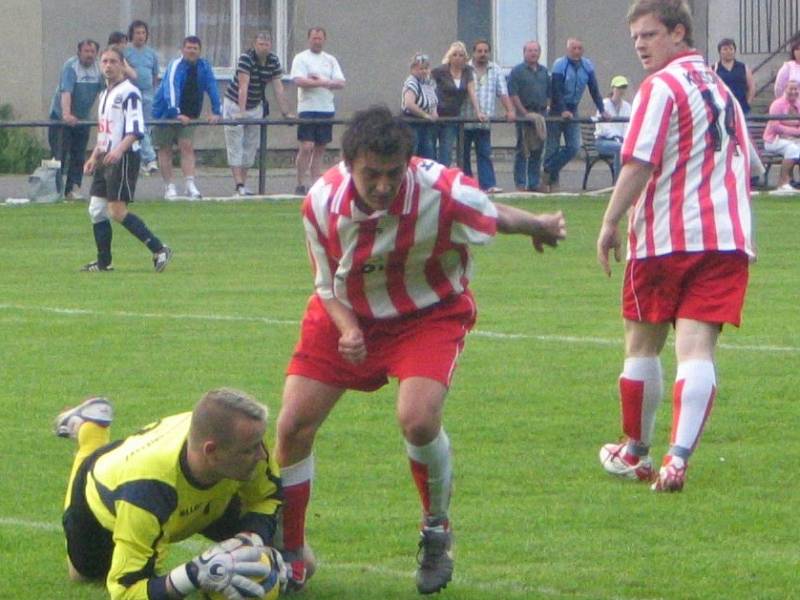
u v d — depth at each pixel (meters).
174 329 26.56
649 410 16.53
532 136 54.69
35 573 13.38
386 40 69.75
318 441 18.28
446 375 12.50
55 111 53.34
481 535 14.54
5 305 29.52
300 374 12.84
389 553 14.03
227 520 12.34
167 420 12.22
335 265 12.56
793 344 24.95
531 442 18.36
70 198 52.44
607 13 72.19
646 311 16.20
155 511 11.59
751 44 73.50
